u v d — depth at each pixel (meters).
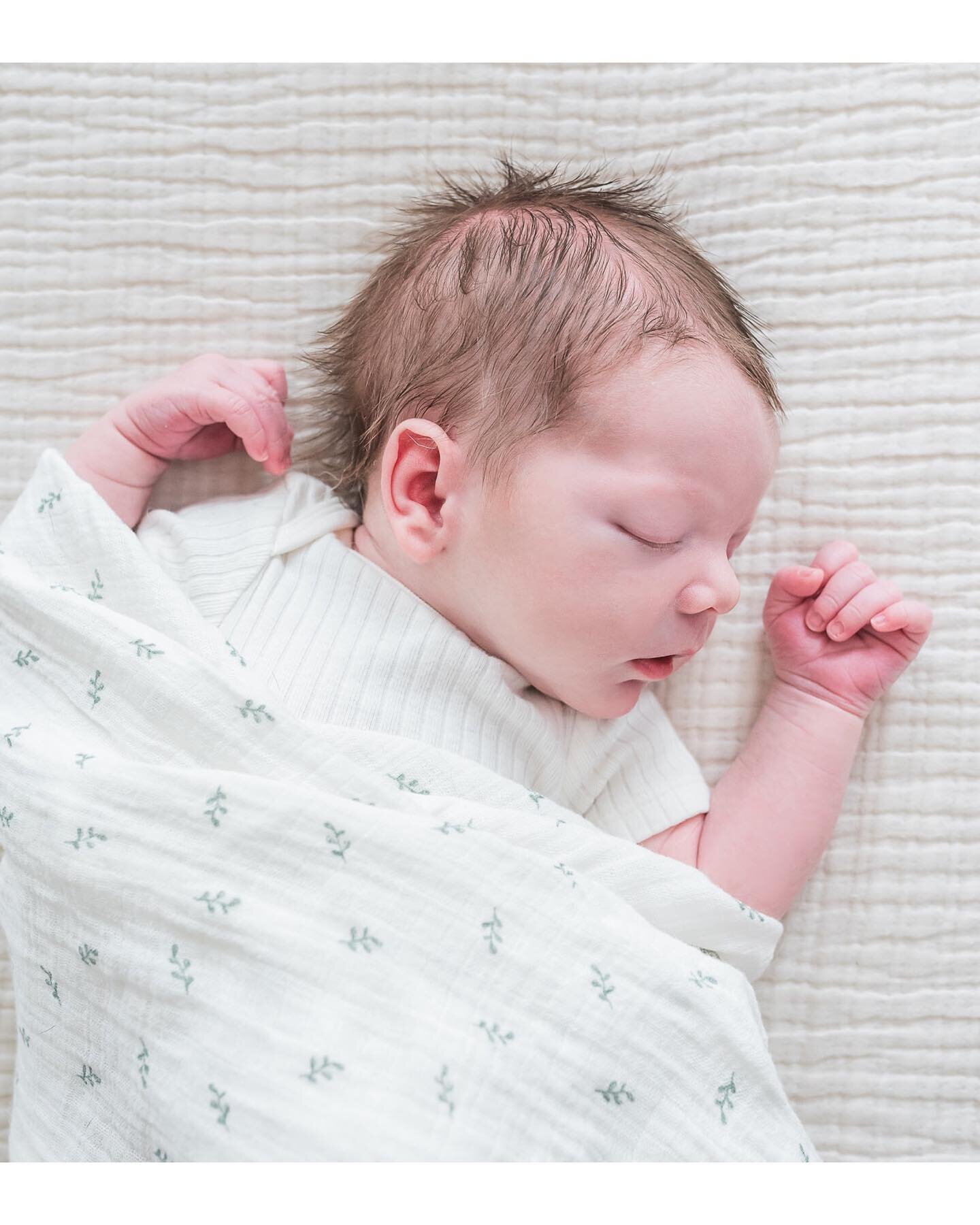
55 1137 0.88
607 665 0.98
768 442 0.96
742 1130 0.87
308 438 1.12
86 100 1.10
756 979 1.06
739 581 1.11
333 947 0.82
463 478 0.96
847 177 1.10
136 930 0.83
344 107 1.10
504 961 0.83
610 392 0.92
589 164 1.11
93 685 0.90
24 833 0.86
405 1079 0.79
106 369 1.12
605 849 0.93
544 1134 0.81
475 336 0.95
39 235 1.11
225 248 1.11
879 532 1.11
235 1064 0.79
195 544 1.01
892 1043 1.11
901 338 1.10
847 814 1.11
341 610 0.99
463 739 0.98
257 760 0.88
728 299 1.01
